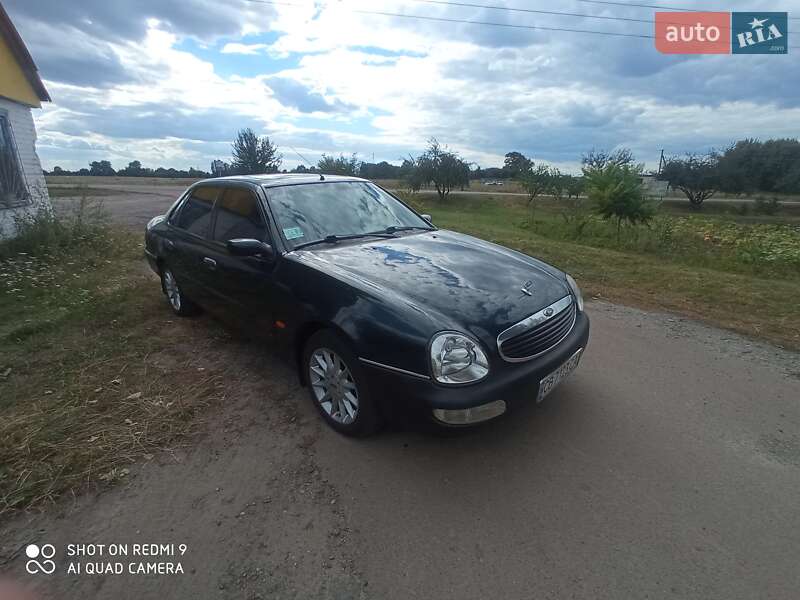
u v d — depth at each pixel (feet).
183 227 15.35
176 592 6.54
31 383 12.09
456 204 134.10
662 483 8.45
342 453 9.36
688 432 9.97
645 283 22.63
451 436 8.37
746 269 27.71
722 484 8.41
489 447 9.49
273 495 8.29
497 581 6.56
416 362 8.04
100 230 30.63
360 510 7.89
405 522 7.63
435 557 6.97
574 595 6.34
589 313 18.06
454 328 8.18
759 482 8.46
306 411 10.89
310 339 10.05
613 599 6.28
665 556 6.93
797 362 13.42
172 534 7.49
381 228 13.07
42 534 7.54
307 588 6.53
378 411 9.05
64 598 6.52
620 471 8.77
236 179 13.73
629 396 11.48
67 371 12.75
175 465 9.09
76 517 7.86
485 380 8.13
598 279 23.52
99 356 13.69
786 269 27.40
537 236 45.34
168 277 16.88
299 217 12.03
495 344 8.33
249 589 6.55
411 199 75.15
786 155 175.22
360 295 9.07
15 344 14.49
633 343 14.90
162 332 15.57
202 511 7.95
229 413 10.85
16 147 28.50
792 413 10.71
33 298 18.98
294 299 10.19
